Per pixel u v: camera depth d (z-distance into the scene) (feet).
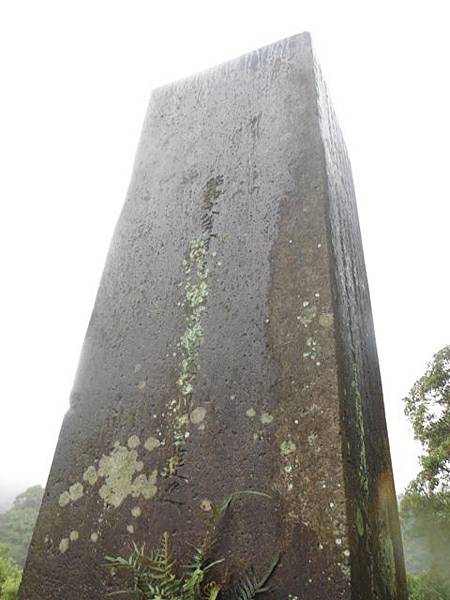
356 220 9.07
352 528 3.92
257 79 7.94
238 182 6.78
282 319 5.20
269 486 4.29
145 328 6.24
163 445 5.14
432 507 34.09
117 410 5.74
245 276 5.80
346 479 4.07
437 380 38.45
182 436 5.07
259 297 5.52
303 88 7.21
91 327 6.75
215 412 5.01
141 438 5.34
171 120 8.63
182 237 6.79
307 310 5.11
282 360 4.93
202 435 4.94
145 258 6.98
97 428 5.75
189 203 7.12
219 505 4.43
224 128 7.67
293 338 5.00
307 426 4.42
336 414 4.34
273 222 6.02
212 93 8.41
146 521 4.76
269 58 8.09
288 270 5.51
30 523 67.31
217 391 5.14
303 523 3.98
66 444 5.86
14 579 28.81
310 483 4.12
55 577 4.95
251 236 6.10
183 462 4.89
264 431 4.61
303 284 5.32
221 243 6.31
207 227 6.62
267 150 6.83
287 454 4.37
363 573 3.97
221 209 6.66
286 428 4.51
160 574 4.20
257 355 5.12
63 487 5.54
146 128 8.91
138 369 5.92
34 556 5.22
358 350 6.19
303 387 4.65
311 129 6.61
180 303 6.14
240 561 4.05
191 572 4.19
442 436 36.52
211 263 6.21
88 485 5.38
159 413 5.40
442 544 33.04
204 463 4.76
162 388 5.57
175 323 6.00
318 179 6.02
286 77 7.59
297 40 7.96
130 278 6.91
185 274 6.37
